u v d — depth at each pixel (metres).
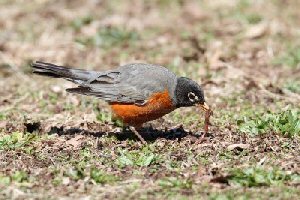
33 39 22.03
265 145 12.52
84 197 10.43
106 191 10.64
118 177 11.15
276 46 20.59
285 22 22.66
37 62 13.91
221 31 22.19
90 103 16.03
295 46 20.47
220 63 18.83
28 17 24.08
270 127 13.41
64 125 14.35
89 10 24.66
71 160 11.98
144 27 22.98
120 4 25.27
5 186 10.84
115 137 13.34
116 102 13.09
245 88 16.94
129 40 21.77
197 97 12.97
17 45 21.52
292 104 15.62
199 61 19.64
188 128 14.06
